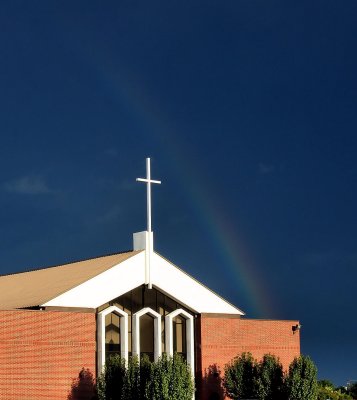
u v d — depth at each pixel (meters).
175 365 52.03
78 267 64.44
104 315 57.31
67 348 55.16
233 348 63.16
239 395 59.47
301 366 58.22
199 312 62.16
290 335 66.44
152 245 61.09
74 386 54.91
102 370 55.91
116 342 58.09
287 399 57.53
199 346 61.72
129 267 59.66
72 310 56.09
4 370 52.03
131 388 52.41
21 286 65.56
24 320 53.50
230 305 63.84
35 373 53.31
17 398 52.16
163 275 61.09
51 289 58.88
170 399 50.91
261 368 59.31
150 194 61.81
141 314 58.94
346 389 73.00
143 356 55.97
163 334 60.38
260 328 64.94
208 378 61.41
